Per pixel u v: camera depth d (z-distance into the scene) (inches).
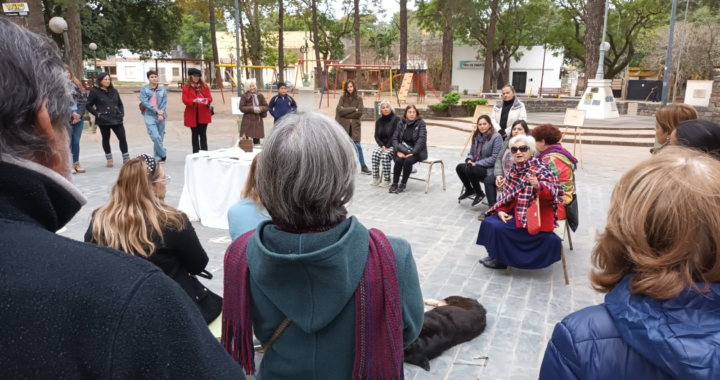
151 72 344.2
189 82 347.3
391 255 49.4
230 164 204.2
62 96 28.4
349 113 328.5
